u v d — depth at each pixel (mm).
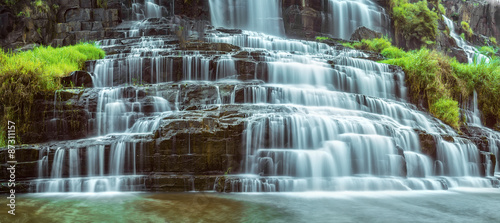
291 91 13188
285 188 9422
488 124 18688
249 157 10164
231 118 10625
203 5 28203
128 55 16547
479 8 42125
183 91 12469
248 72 14734
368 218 6812
